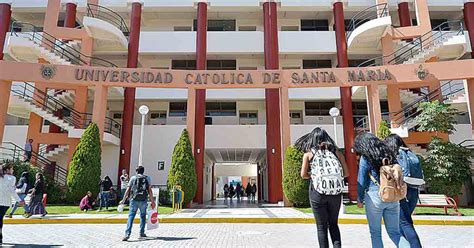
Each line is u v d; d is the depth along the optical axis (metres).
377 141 4.20
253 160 31.27
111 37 22.28
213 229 9.33
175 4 24.45
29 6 24.09
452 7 24.25
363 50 23.70
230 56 25.09
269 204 20.14
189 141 16.86
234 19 26.67
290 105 24.95
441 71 16.00
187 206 16.58
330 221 4.14
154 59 25.48
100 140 17.03
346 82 16.77
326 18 26.59
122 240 7.16
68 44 22.31
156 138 22.00
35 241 7.15
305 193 15.39
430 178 15.51
